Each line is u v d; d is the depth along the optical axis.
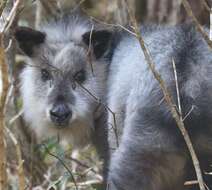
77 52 12.42
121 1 15.12
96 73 12.48
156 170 10.39
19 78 13.47
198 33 10.27
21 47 12.61
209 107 9.84
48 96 12.38
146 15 16.45
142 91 10.25
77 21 12.88
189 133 10.00
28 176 13.28
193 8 14.84
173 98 9.95
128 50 11.31
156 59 10.24
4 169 9.78
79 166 13.74
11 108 13.65
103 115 12.32
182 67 9.98
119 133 11.03
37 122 12.83
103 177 12.09
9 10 11.69
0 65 9.56
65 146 14.23
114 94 11.13
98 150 12.70
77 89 12.37
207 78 9.85
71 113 12.26
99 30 12.35
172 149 10.18
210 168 10.34
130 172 10.43
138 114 10.23
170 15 15.66
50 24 13.06
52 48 12.51
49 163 13.98
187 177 10.59
